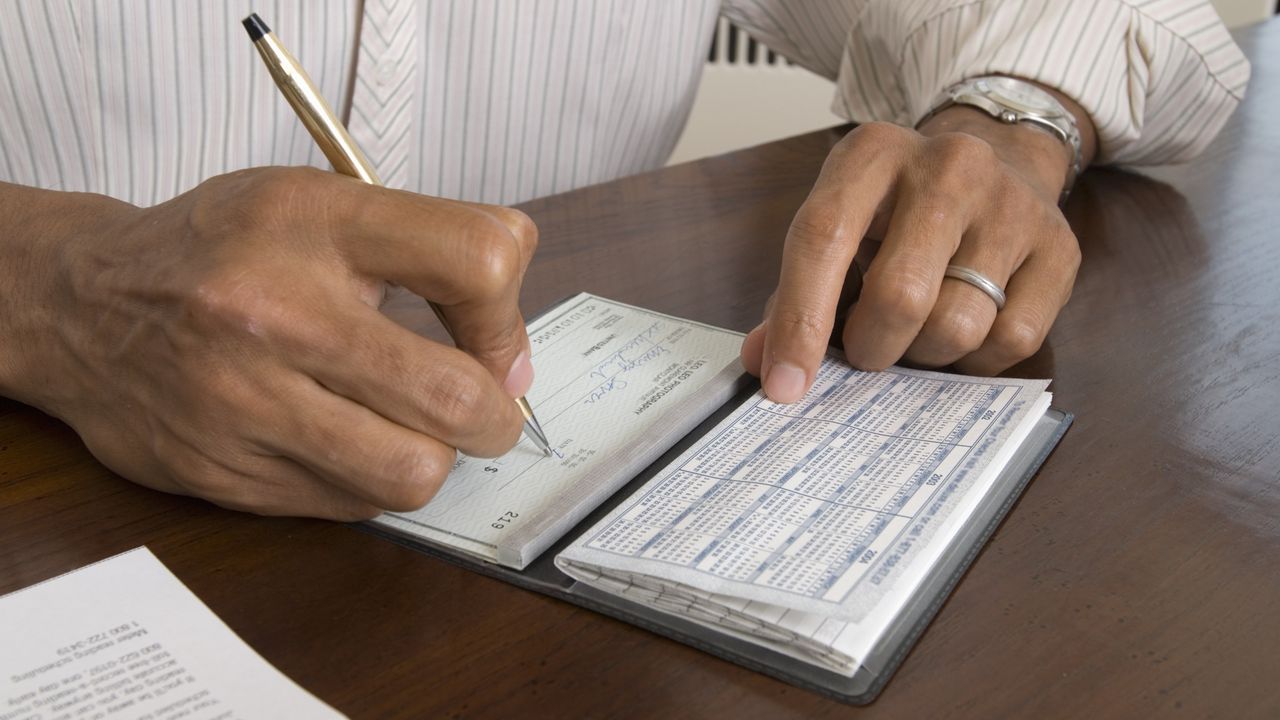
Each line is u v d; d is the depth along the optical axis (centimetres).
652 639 35
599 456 45
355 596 37
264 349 38
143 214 44
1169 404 49
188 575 38
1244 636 34
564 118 102
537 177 104
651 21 104
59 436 47
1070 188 77
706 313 59
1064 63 79
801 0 106
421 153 95
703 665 33
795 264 48
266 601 37
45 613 35
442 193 99
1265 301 61
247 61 82
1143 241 71
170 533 41
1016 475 43
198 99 81
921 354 52
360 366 38
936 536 37
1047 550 39
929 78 86
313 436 38
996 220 54
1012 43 79
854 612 32
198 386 38
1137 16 80
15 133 74
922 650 34
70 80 75
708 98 229
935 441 44
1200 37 80
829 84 225
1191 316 59
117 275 42
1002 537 40
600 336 56
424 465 38
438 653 34
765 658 34
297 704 31
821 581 34
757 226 72
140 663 33
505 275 39
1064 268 55
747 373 51
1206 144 85
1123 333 57
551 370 52
